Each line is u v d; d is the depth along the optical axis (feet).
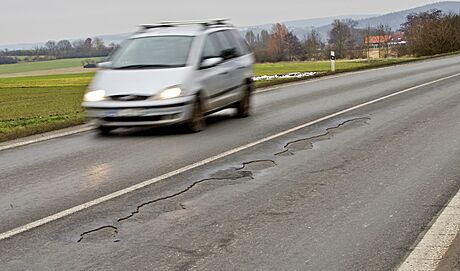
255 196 24.21
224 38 45.50
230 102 44.14
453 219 20.92
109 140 37.83
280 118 44.93
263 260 17.61
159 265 17.40
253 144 34.88
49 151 34.81
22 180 27.73
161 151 33.60
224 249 18.53
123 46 42.65
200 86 39.78
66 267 17.39
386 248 18.40
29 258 18.12
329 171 28.09
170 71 39.06
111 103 37.83
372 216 21.42
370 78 80.69
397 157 30.66
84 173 28.76
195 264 17.42
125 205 23.27
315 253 18.08
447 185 25.21
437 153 31.35
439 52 177.37
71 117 51.60
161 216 21.85
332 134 37.50
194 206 22.99
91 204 23.48
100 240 19.53
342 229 20.13
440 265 17.10
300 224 20.71
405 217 21.25
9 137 39.55
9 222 21.53
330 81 78.33
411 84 68.18
